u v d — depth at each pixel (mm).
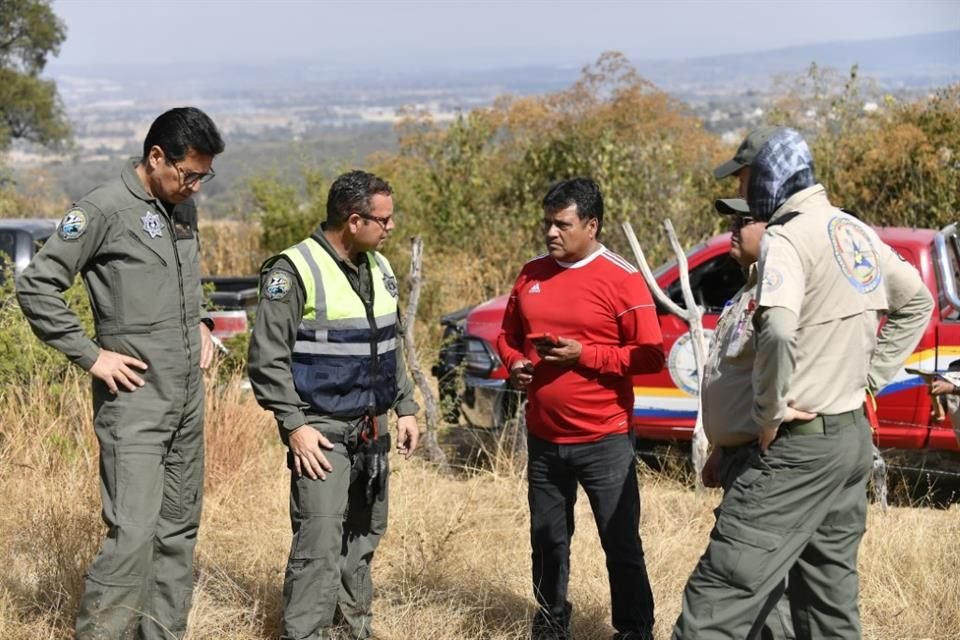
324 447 3820
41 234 8930
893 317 3568
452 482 6504
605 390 4055
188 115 3705
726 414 3486
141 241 3750
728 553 3346
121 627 3730
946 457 6547
